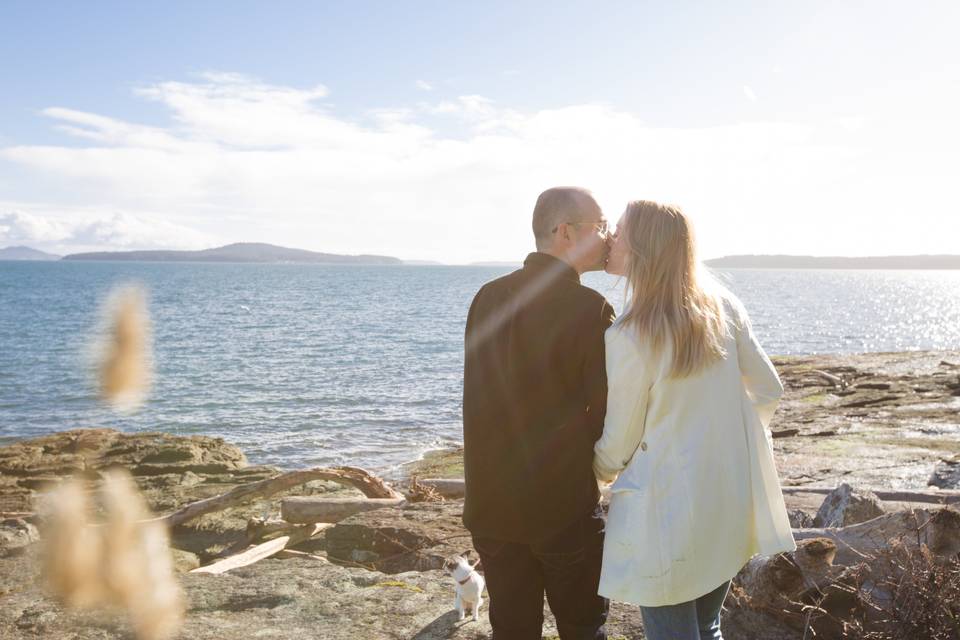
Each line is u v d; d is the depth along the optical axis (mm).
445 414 20953
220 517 8391
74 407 21922
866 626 3477
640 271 2381
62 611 3982
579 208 2480
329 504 7242
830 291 129250
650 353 2326
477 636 3684
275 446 17266
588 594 2531
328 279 168000
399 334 45656
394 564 5961
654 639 2408
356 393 24328
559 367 2422
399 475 13875
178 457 12797
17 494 10930
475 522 2535
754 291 120250
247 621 3887
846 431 13547
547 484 2418
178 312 61219
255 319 55969
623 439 2381
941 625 3293
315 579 4559
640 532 2340
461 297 96938
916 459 10359
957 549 3578
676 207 2434
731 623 3619
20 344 37625
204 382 26406
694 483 2336
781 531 2484
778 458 10945
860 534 3877
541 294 2465
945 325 62844
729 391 2424
